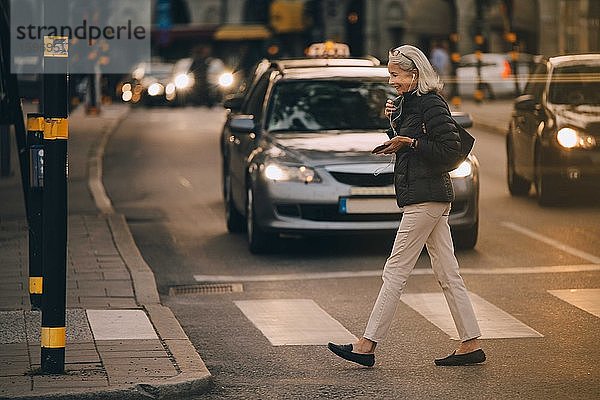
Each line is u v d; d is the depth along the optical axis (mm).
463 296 12156
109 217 22391
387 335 13617
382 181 18484
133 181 30078
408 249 12055
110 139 42344
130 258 18047
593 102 24797
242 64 83125
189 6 95688
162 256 19391
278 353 12805
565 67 25406
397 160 12078
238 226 21859
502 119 47719
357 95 20516
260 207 18797
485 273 17469
